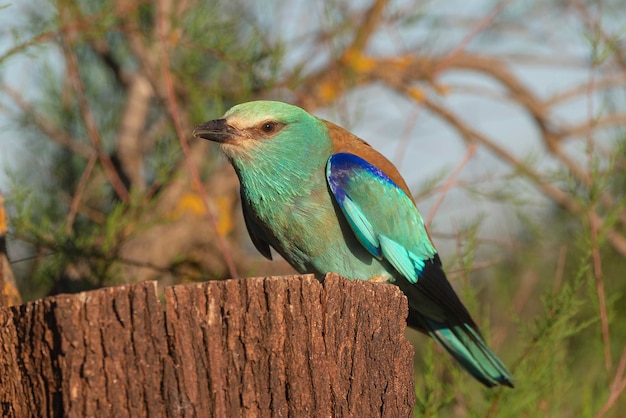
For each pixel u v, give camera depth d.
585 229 10.88
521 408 10.49
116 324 5.89
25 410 6.02
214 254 12.79
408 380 7.02
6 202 10.82
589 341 12.28
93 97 14.02
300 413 6.14
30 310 5.99
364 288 6.64
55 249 10.98
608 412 10.85
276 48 12.23
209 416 5.95
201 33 12.38
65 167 13.48
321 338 6.29
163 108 13.29
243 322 6.07
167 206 12.52
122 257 12.20
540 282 13.38
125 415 5.85
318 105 13.64
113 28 11.95
